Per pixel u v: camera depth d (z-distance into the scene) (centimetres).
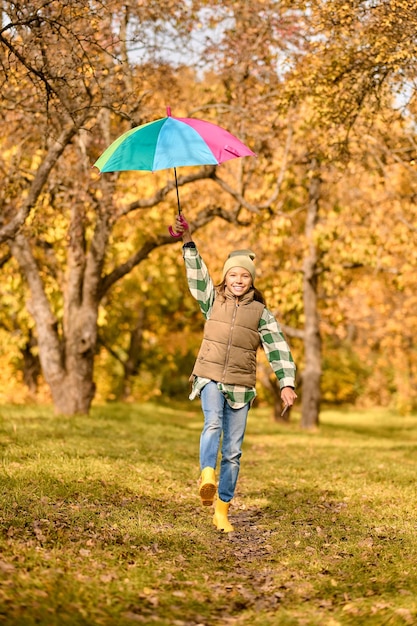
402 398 3497
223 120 1688
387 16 1122
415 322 2628
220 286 667
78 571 540
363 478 1070
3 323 2702
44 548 581
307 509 831
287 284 2362
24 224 1489
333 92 1261
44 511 691
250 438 1891
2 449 1030
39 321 1859
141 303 3002
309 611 503
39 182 1364
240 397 648
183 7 1401
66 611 462
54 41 1097
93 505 753
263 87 1617
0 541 575
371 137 1534
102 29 1274
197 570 587
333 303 2530
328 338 3591
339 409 4066
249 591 545
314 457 1393
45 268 2058
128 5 1295
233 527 744
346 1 1151
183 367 3978
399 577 559
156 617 479
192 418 2750
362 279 2436
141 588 528
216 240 2228
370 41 1182
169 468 1067
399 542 669
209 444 632
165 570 573
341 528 736
